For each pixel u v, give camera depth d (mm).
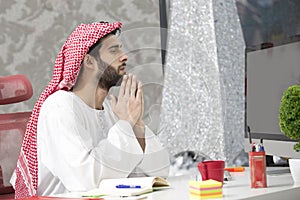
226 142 3986
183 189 2275
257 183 2242
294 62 2705
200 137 2588
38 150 2854
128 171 2541
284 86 2777
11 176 3619
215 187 2029
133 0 4711
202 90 2572
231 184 2381
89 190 2500
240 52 4414
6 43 4395
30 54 4461
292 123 2404
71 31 4586
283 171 2779
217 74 2631
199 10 4551
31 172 3074
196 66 2572
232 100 4176
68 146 2604
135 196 2141
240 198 2002
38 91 4457
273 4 4258
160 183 2350
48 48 4516
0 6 4387
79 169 2547
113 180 2391
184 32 2561
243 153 4094
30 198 2217
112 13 4691
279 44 2830
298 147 2461
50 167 2705
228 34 4473
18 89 3635
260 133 3000
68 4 4586
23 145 3158
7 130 3695
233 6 4488
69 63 2732
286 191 2189
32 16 4477
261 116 2988
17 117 3797
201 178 2367
